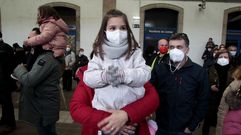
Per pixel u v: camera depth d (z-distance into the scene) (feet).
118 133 5.30
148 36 48.93
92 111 5.12
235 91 8.34
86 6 46.34
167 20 48.70
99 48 5.42
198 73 8.86
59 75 10.43
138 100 5.33
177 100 8.74
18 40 46.50
